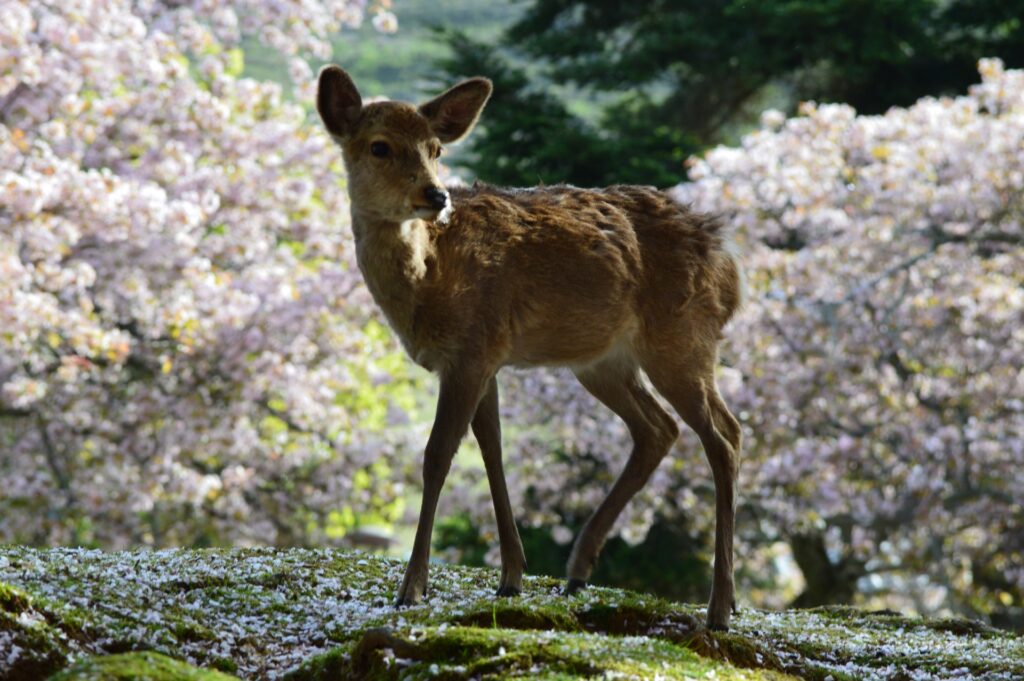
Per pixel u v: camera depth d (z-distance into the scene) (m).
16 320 11.77
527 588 6.00
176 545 17.34
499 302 5.68
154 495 14.50
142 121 14.26
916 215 16.09
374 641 4.13
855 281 16.23
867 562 17.56
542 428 17.62
